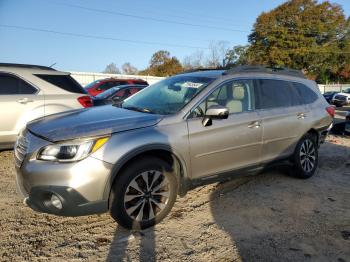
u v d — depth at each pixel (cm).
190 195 494
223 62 5441
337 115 1897
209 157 434
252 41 6006
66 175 338
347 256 346
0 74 624
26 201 360
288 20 5591
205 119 425
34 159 352
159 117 406
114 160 353
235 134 457
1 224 392
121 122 383
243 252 347
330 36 5728
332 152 798
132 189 374
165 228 392
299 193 514
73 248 348
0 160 653
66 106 669
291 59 5512
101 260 328
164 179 393
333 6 5672
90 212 352
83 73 3400
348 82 6028
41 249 345
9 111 617
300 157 566
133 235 375
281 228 400
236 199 484
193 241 366
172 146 395
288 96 557
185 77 505
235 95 479
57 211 348
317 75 5809
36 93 649
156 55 6712
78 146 344
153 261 329
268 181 566
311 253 349
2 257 328
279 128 519
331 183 566
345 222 420
